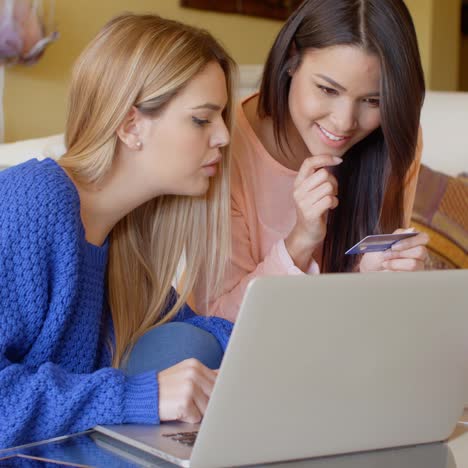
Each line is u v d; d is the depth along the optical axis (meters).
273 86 1.77
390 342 1.10
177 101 1.39
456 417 1.24
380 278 1.04
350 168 1.88
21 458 1.10
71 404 1.21
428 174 2.62
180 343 1.48
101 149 1.41
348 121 1.62
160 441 1.14
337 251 1.94
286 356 1.03
